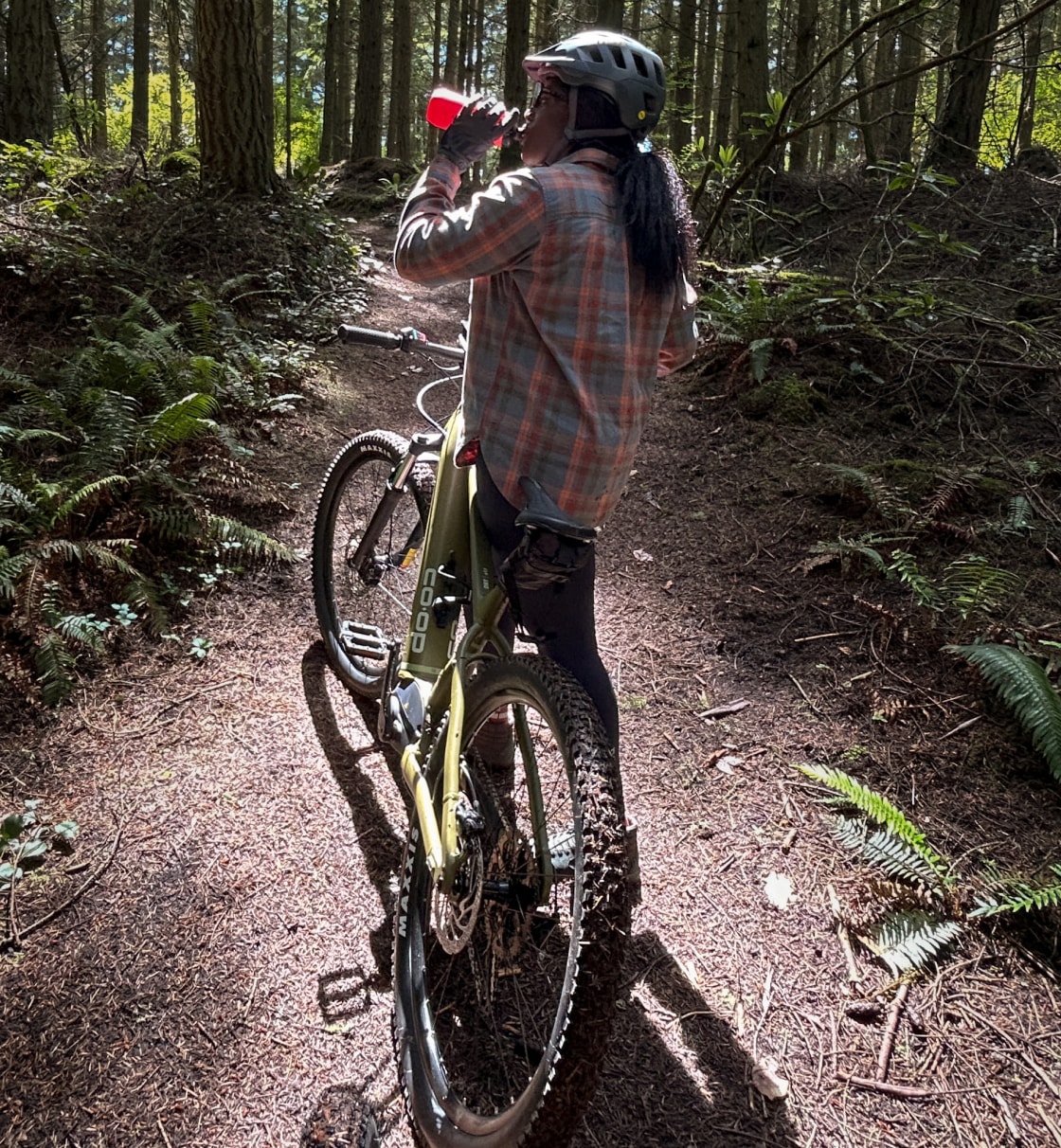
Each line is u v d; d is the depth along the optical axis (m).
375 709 3.19
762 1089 2.02
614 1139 1.91
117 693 3.09
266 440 4.80
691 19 13.16
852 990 2.27
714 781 2.96
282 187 7.88
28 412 4.13
